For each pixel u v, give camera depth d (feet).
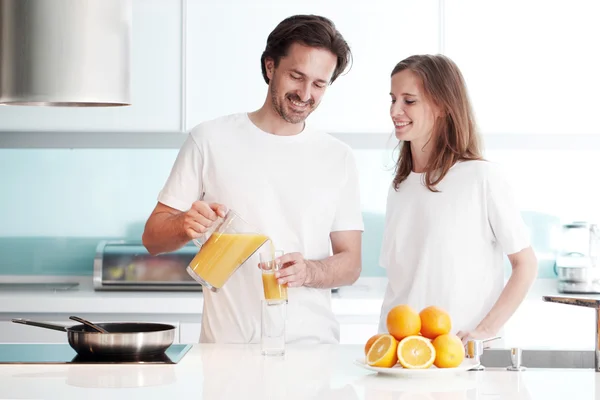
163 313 13.01
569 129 13.62
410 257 8.34
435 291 8.05
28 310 12.94
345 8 13.56
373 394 5.20
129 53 7.82
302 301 7.83
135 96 13.65
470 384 5.57
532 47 13.57
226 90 13.62
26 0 7.45
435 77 8.27
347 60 8.14
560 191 15.30
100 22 7.53
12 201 15.37
